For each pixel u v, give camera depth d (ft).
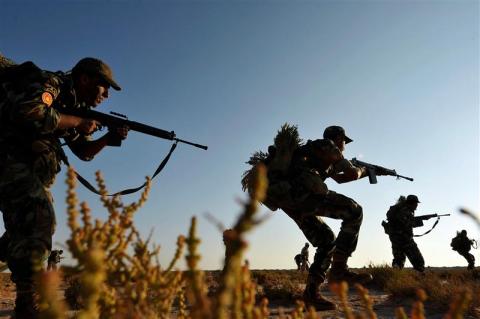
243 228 1.93
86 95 10.32
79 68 10.21
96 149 11.11
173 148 12.34
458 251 52.13
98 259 2.14
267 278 32.60
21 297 7.46
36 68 8.92
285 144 15.87
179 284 4.29
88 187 9.49
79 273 3.37
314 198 15.42
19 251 7.75
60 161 9.35
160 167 12.34
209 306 2.46
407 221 40.42
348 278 15.61
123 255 4.25
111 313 3.86
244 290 3.37
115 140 11.09
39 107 8.55
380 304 19.35
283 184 15.48
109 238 4.12
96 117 10.36
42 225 8.18
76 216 3.94
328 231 16.19
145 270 4.14
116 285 4.11
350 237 15.60
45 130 8.73
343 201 15.62
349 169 16.46
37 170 8.61
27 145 8.53
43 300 2.28
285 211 16.48
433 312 17.03
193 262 2.48
